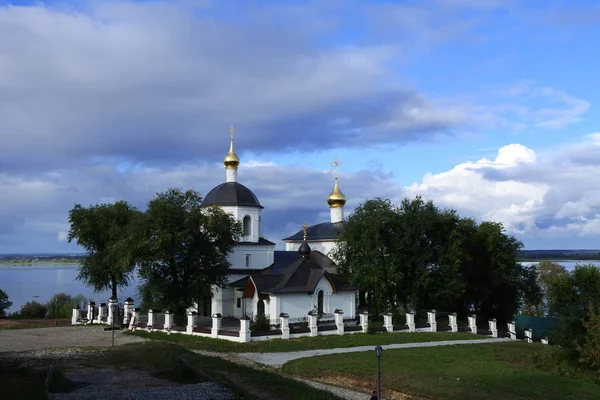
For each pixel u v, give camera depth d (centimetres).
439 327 6081
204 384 3109
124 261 5712
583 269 4778
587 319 4359
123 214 7231
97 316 6700
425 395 3203
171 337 5159
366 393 3256
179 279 6022
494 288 7481
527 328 7219
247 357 4278
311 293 6019
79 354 4216
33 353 4244
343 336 5253
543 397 3109
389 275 6456
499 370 3709
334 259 7169
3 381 3142
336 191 8144
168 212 5775
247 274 6988
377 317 6650
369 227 6619
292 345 4759
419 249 6731
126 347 4556
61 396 2789
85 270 7244
